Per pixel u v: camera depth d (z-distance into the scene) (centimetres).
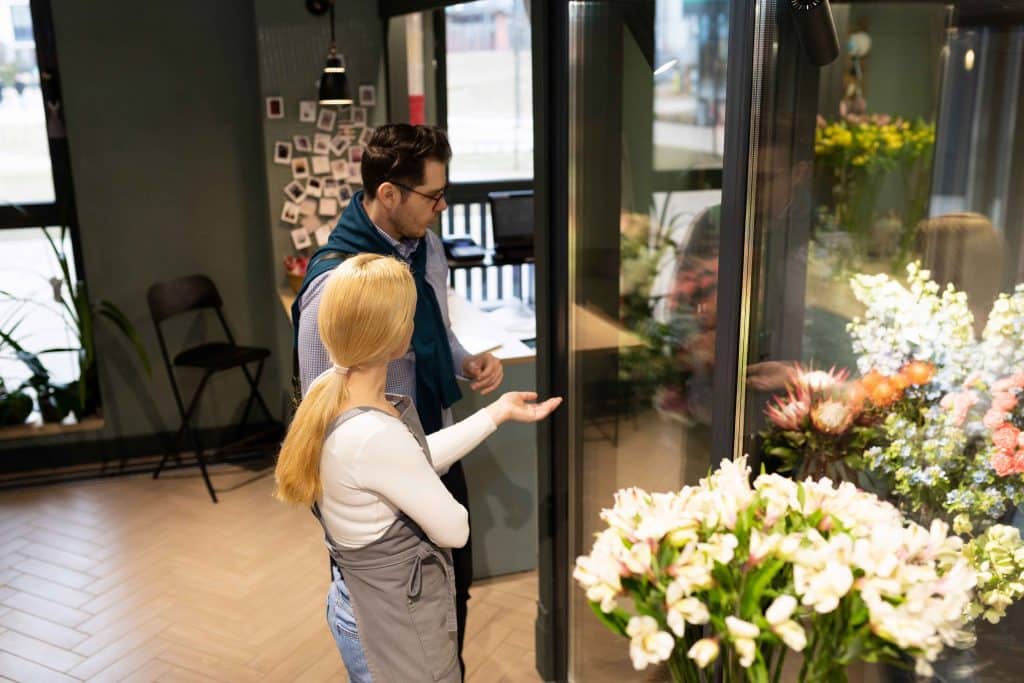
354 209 266
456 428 242
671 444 253
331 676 338
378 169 255
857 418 201
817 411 206
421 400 278
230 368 502
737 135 204
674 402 248
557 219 285
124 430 529
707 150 220
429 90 558
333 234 268
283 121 503
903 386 192
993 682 190
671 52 226
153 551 427
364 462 204
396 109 518
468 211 587
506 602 384
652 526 148
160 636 362
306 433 207
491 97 569
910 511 196
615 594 144
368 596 217
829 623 140
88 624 370
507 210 533
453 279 566
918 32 183
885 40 184
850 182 196
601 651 307
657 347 252
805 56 193
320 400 207
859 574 137
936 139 185
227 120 512
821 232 199
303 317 254
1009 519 183
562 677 329
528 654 348
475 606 380
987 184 180
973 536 188
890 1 183
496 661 344
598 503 294
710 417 233
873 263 196
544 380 302
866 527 145
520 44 561
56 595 390
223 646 356
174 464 524
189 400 537
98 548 430
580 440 298
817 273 202
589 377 286
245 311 538
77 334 516
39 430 505
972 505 187
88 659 347
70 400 509
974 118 180
